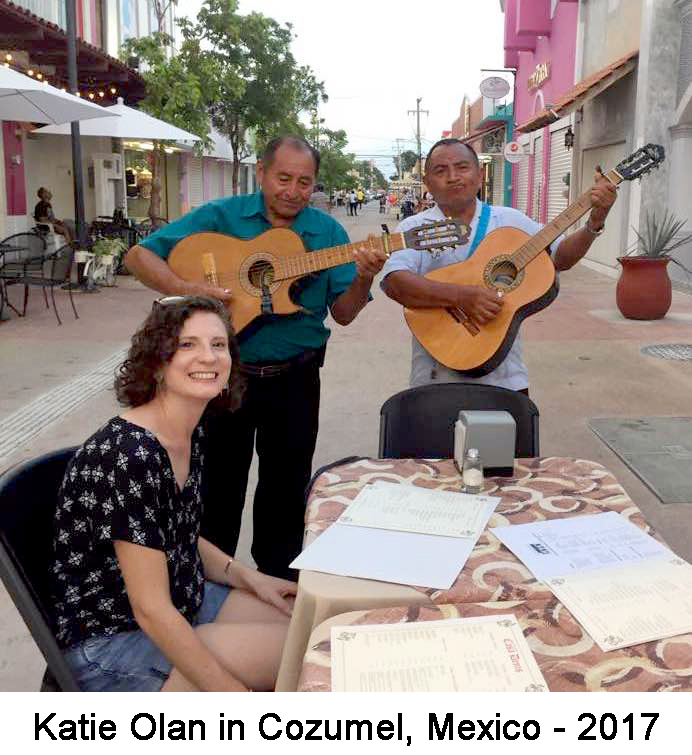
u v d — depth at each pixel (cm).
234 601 228
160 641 183
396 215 4641
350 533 200
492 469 237
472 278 313
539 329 871
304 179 292
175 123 1584
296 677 178
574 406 588
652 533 202
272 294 297
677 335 828
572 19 1608
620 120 1291
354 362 733
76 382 659
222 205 306
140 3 2047
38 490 203
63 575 193
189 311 196
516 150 1861
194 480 207
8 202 1322
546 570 182
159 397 197
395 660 151
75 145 1174
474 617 164
